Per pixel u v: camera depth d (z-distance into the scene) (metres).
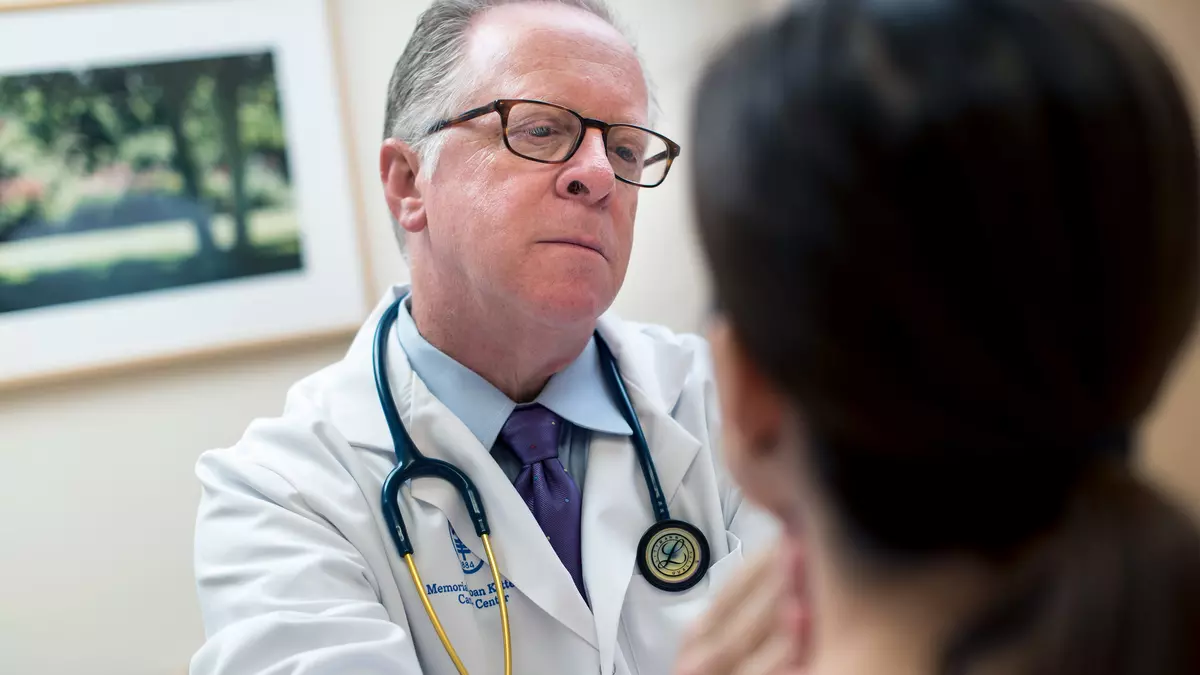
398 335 1.18
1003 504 0.33
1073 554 0.32
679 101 0.36
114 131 1.79
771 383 0.35
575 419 1.12
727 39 0.35
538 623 1.01
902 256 0.29
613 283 1.05
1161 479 0.34
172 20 1.79
